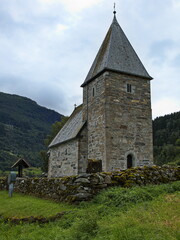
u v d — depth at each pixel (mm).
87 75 24594
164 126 99438
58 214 8633
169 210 7688
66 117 50750
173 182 11500
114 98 20359
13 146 108812
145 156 20547
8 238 7742
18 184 17641
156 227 6387
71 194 9930
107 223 7176
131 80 21578
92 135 21391
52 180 11867
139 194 9305
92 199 9586
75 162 22062
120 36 23859
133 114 20891
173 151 74188
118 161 19203
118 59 21828
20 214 9758
